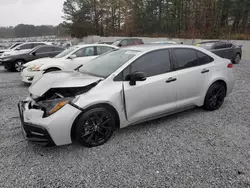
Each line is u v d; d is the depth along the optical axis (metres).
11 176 2.23
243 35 18.25
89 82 2.72
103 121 2.83
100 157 2.58
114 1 37.22
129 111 2.96
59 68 6.41
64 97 2.63
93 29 39.00
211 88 3.89
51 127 2.43
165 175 2.23
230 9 22.22
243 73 8.35
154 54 3.25
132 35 32.53
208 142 2.90
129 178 2.19
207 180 2.15
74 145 2.87
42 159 2.54
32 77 6.23
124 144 2.88
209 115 3.86
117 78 2.89
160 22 30.34
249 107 4.27
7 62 9.62
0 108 4.44
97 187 2.07
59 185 2.10
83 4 38.12
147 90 3.04
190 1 23.97
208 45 10.27
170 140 2.97
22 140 3.01
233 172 2.26
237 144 2.84
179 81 3.37
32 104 2.77
